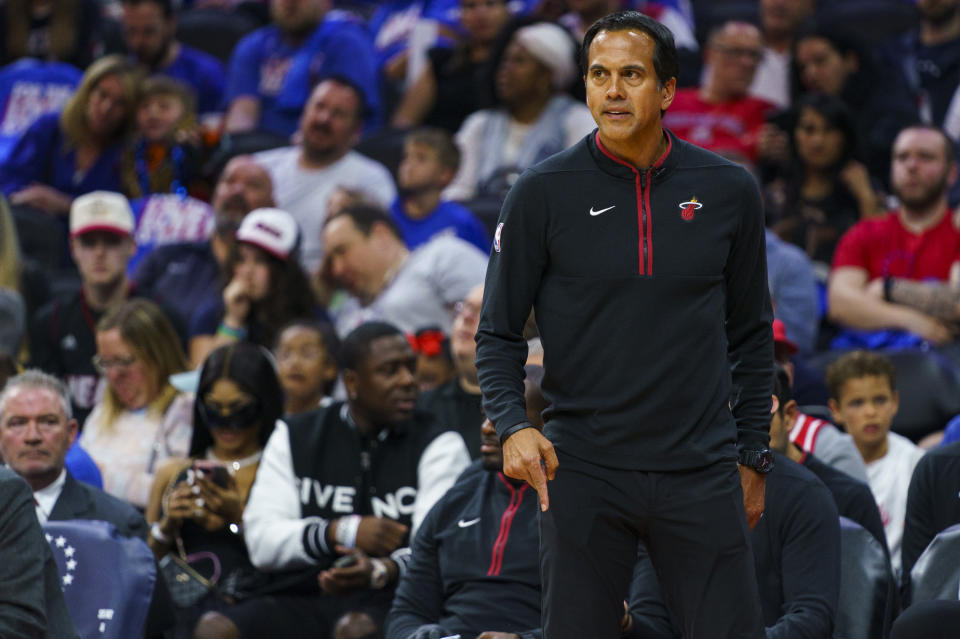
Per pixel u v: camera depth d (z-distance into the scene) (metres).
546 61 24.14
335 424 15.23
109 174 25.73
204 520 15.33
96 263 20.33
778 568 12.02
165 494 15.96
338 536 14.34
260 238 19.53
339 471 14.93
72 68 29.88
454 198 24.50
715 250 8.76
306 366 17.09
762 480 9.22
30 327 20.42
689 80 27.75
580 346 8.79
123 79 25.52
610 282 8.70
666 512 8.73
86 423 18.00
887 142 25.08
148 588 12.81
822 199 22.97
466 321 15.98
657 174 8.83
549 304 8.87
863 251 21.25
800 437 14.57
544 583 9.02
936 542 12.12
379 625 13.97
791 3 27.44
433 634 12.30
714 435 8.77
